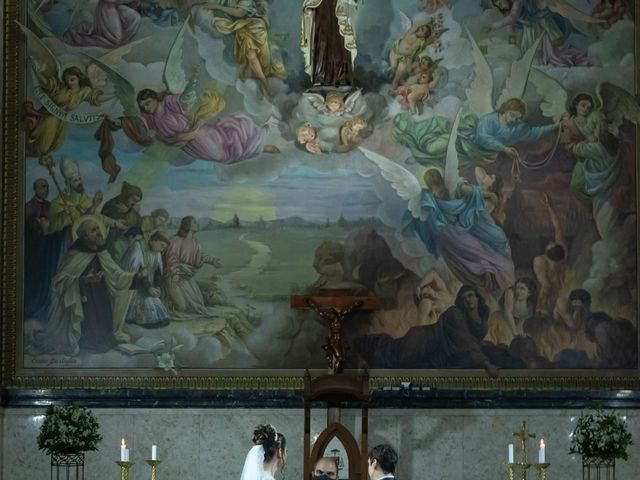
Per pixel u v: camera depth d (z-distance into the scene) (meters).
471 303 22.17
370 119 22.41
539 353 22.19
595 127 22.55
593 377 22.16
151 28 22.41
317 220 22.23
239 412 21.83
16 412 21.64
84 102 22.22
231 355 21.98
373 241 22.23
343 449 20.61
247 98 22.38
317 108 22.36
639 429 22.06
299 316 22.08
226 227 22.17
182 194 22.19
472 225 22.31
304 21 22.11
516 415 22.00
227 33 22.44
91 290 21.95
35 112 22.14
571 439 21.92
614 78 22.62
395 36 22.56
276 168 22.28
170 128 22.27
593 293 22.33
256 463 16.16
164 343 21.94
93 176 22.12
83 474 21.34
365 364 22.02
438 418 21.94
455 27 22.59
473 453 21.91
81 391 21.75
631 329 22.33
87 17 22.36
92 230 22.05
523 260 22.31
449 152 22.41
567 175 22.47
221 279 22.11
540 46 22.62
